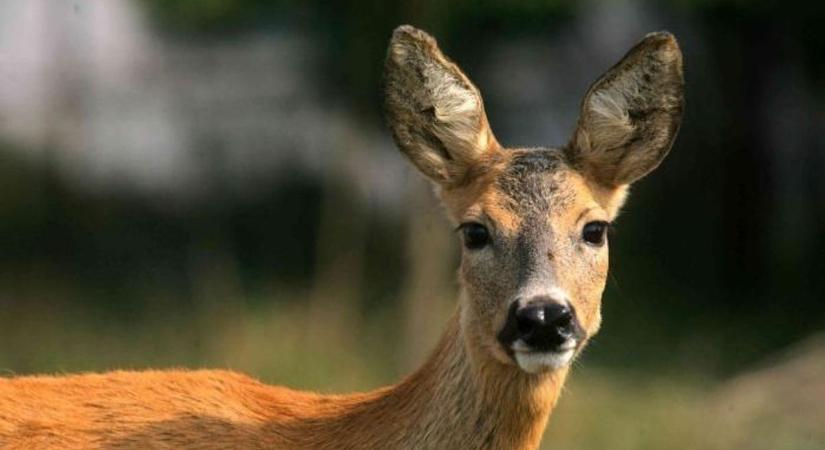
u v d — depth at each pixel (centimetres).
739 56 2481
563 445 1652
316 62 2545
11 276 2219
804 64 2447
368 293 2212
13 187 2494
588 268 891
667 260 2448
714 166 2512
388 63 934
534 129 2509
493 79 2481
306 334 1895
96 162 2567
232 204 2572
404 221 2144
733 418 1681
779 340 2123
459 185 934
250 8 2347
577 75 2522
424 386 902
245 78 2630
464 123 930
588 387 1809
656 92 934
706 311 2294
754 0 2327
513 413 885
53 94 2586
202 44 2625
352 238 2250
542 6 2227
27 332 1942
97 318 2036
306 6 2320
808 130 2503
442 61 927
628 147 933
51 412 925
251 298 2109
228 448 911
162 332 1938
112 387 943
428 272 1989
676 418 1697
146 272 2317
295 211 2558
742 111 2497
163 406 930
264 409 938
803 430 1666
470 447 888
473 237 898
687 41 2503
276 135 2625
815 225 2494
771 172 2500
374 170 2373
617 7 2497
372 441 904
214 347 1853
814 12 2342
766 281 2441
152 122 2623
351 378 1791
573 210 896
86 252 2381
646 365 1991
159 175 2583
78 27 2609
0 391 934
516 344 851
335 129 2512
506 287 873
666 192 2522
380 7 2188
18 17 2583
